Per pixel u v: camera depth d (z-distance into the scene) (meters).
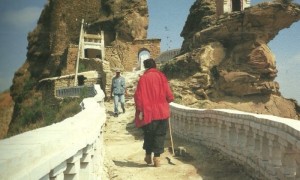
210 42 30.39
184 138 12.62
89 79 37.50
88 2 63.94
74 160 4.35
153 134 8.86
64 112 24.66
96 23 61.12
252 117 7.39
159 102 8.81
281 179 6.09
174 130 13.86
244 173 7.82
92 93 23.50
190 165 8.91
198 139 11.41
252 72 29.00
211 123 10.38
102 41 50.38
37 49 65.00
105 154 9.66
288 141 5.54
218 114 9.55
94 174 5.80
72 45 50.81
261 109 28.81
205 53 29.20
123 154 10.59
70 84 40.50
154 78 8.91
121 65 54.59
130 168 8.75
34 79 61.62
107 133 14.83
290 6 28.86
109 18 59.97
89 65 41.47
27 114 30.83
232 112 8.80
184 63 29.70
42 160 3.09
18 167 2.56
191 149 10.77
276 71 29.75
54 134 3.80
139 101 8.79
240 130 8.26
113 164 8.99
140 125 8.81
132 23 58.91
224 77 28.55
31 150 2.86
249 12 28.89
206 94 28.23
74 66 50.47
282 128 5.87
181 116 12.89
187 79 28.66
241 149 8.19
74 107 23.94
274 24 29.50
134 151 10.94
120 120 17.50
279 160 6.37
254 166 7.35
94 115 6.66
